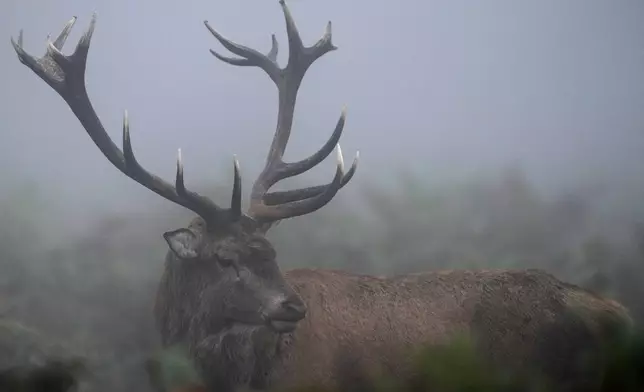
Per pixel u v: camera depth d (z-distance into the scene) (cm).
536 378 1972
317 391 1881
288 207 1958
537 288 2070
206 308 1894
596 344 2014
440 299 2047
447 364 1159
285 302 1828
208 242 1894
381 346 1969
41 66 1927
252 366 1889
